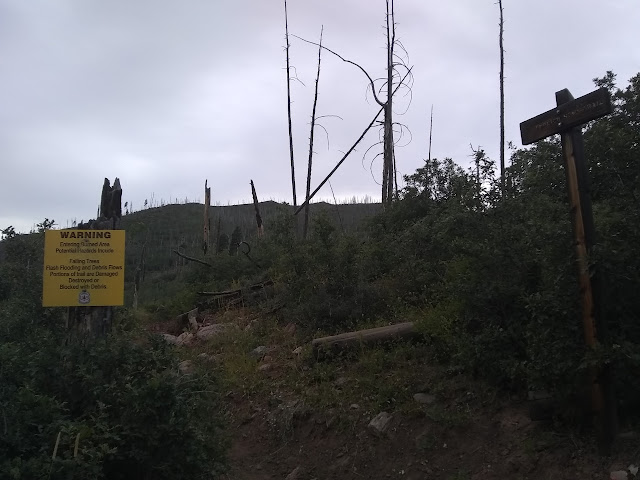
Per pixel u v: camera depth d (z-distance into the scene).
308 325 9.63
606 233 4.82
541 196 5.96
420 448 5.67
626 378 4.58
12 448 3.55
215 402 5.54
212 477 4.46
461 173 12.41
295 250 11.48
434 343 7.16
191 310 13.98
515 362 5.50
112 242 5.82
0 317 6.26
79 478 3.51
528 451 5.00
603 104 4.45
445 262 8.52
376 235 12.67
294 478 6.02
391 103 16.83
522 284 5.87
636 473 4.27
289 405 7.16
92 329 5.78
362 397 6.83
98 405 4.15
